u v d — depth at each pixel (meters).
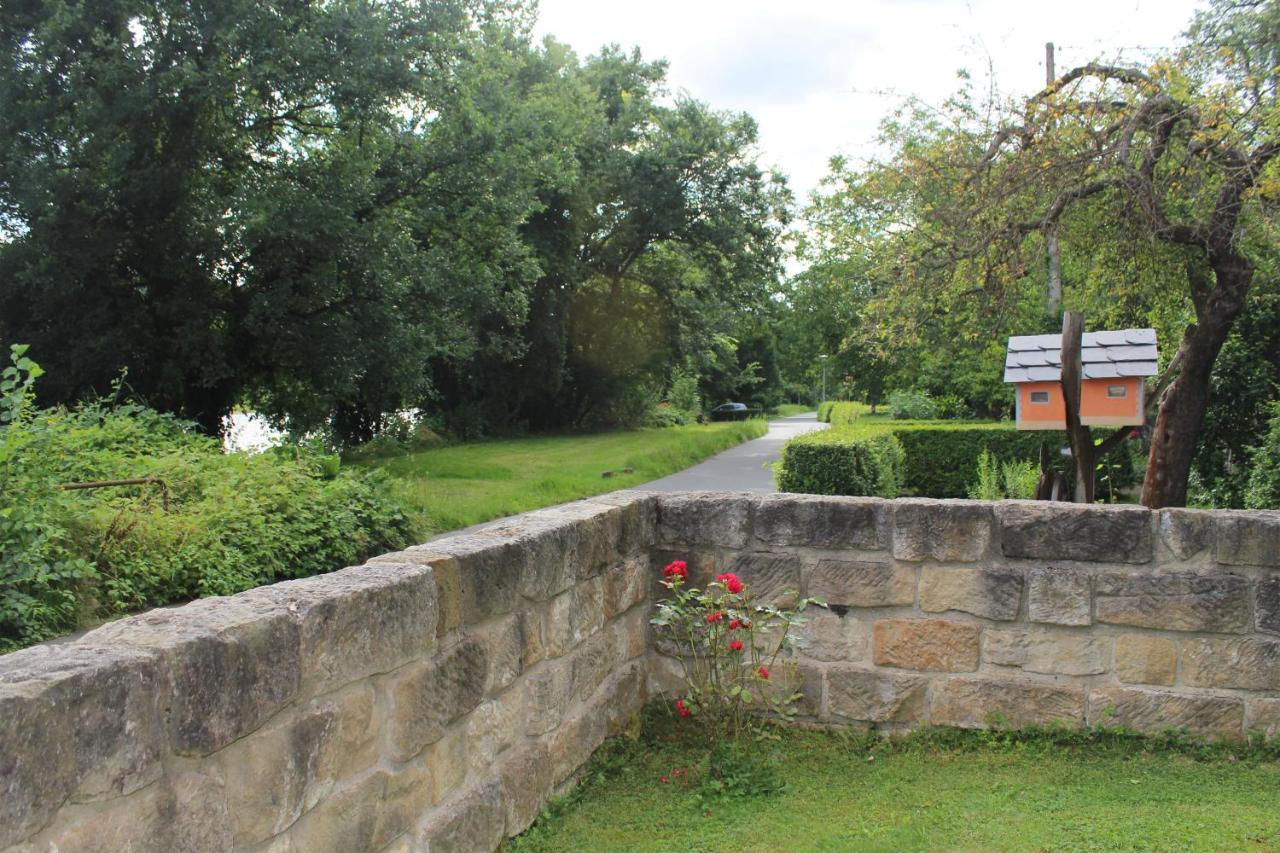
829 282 23.31
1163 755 3.61
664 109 32.00
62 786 1.49
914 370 23.81
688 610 3.91
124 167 13.50
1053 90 7.46
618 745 3.74
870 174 9.38
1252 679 3.55
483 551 2.82
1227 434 10.53
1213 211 6.97
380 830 2.33
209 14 13.69
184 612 1.96
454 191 17.84
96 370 14.62
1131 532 3.67
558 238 29.88
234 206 14.34
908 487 17.34
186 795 1.75
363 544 9.20
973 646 3.83
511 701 2.98
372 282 16.66
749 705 3.95
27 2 13.42
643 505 4.09
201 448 10.35
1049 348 9.99
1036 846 2.91
